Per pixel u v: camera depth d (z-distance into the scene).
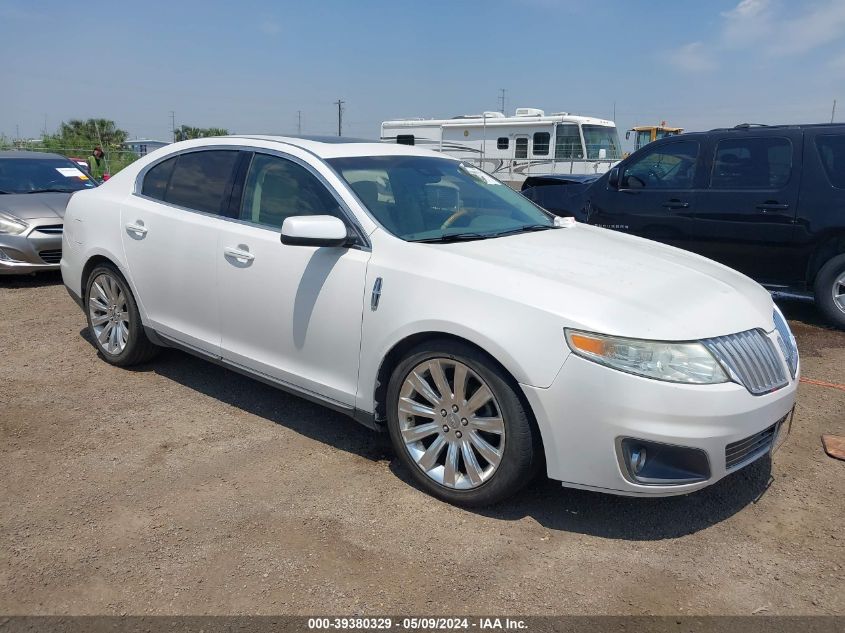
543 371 2.98
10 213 8.10
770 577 2.85
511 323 3.06
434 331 3.26
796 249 6.62
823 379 5.20
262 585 2.77
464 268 3.32
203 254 4.29
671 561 2.96
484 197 4.46
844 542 3.09
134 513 3.28
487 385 3.15
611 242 4.13
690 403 2.86
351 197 3.79
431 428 3.40
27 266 8.03
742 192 6.86
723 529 3.20
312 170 3.98
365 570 2.87
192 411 4.48
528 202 4.82
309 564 2.90
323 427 4.26
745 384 3.01
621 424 2.89
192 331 4.48
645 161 7.64
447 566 2.90
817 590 2.76
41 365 5.32
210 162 4.53
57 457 3.84
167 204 4.66
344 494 3.47
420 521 3.23
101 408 4.51
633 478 2.95
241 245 4.09
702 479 2.95
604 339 2.91
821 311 6.58
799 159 6.53
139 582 2.79
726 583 2.81
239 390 4.84
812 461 3.86
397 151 4.48
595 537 3.12
